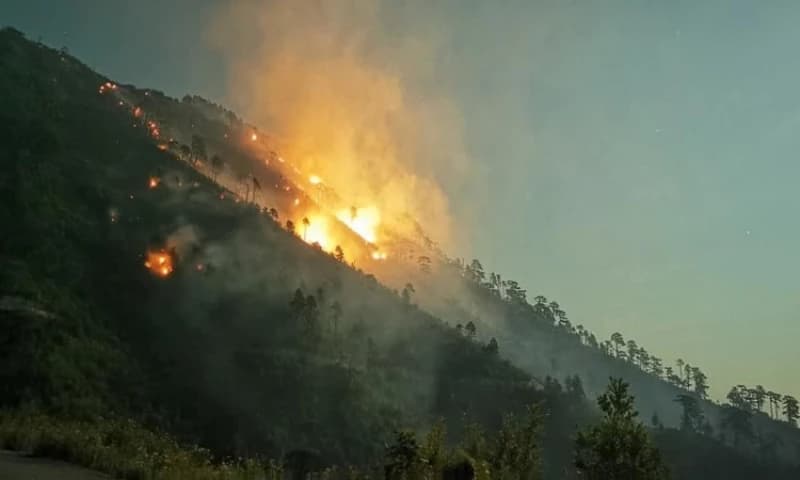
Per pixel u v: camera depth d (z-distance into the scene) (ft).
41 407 236.84
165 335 393.50
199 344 396.16
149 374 343.05
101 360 318.24
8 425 132.26
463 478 62.23
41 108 636.07
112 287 419.54
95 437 114.73
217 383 354.74
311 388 383.45
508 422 74.84
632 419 70.64
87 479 80.79
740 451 527.40
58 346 299.38
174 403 321.73
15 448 106.52
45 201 458.91
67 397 257.75
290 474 112.47
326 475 101.86
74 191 511.40
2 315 296.51
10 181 453.58
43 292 347.36
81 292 388.98
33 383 253.65
